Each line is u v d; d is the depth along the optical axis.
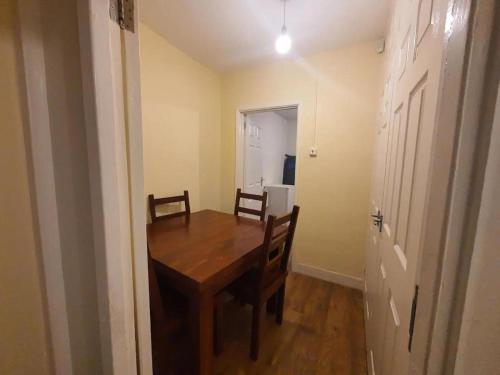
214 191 3.03
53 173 0.46
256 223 2.00
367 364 1.36
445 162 0.32
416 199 0.58
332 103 2.29
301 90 2.44
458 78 0.29
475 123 0.28
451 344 0.31
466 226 0.29
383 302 0.95
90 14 0.42
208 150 2.86
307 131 2.44
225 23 1.91
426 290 0.35
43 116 0.44
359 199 2.25
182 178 2.52
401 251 0.72
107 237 0.48
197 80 2.61
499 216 0.27
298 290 2.25
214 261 1.23
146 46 2.01
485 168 0.28
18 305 0.45
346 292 2.21
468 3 0.28
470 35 0.28
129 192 0.53
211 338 1.16
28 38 0.42
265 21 1.87
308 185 2.48
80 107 0.46
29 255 0.45
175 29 2.01
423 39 0.60
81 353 0.52
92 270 0.50
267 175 4.34
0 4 0.39
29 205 0.44
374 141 2.08
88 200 0.48
